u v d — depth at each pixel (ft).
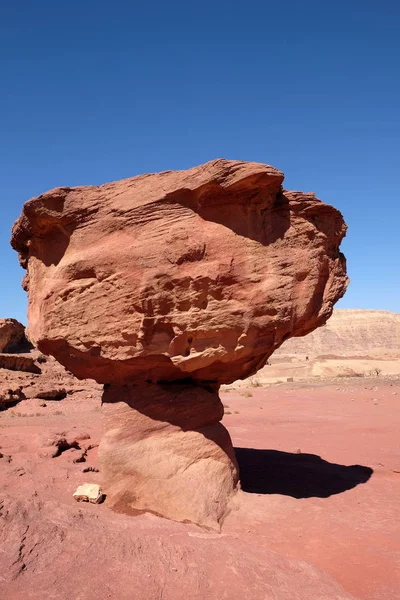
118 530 23.34
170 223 29.37
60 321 31.58
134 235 29.96
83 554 19.95
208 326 28.22
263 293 28.19
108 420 32.17
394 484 36.63
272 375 184.44
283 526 27.61
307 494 33.65
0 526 21.42
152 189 29.86
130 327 29.40
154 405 32.22
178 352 29.32
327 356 238.89
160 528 24.45
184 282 28.55
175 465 30.17
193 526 25.91
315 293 29.37
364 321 372.17
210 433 32.76
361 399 96.32
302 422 70.95
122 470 30.09
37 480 32.30
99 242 30.86
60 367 128.98
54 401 90.84
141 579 18.25
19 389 88.48
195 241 28.55
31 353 139.64
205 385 34.65
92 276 30.89
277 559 21.27
